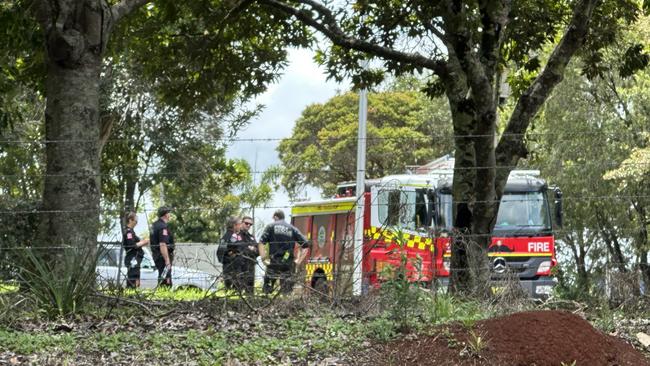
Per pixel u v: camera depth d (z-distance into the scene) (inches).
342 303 759.1
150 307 767.1
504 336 579.8
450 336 590.2
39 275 752.3
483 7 1043.9
